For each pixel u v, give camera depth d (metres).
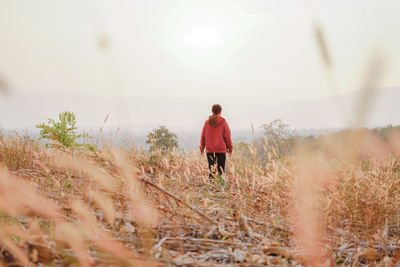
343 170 2.72
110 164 2.64
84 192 2.77
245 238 2.54
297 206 2.56
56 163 3.39
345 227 2.82
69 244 1.79
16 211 2.08
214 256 2.14
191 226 2.63
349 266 2.22
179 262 1.92
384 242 2.46
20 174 3.29
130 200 2.36
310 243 1.96
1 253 1.65
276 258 2.10
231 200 3.67
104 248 1.83
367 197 2.98
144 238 1.97
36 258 1.62
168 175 4.77
